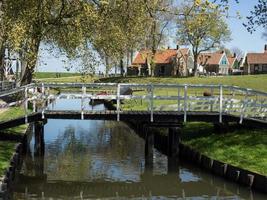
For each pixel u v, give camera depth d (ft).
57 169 76.69
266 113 86.63
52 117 80.94
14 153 69.36
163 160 84.07
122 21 97.25
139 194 63.93
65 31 102.89
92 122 144.66
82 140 106.73
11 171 60.80
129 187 66.54
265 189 58.13
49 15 97.96
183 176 71.92
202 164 74.43
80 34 100.42
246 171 62.03
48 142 103.40
